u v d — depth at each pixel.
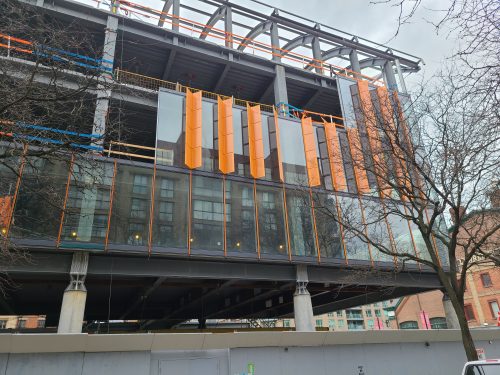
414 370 15.45
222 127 23.91
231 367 12.48
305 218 23.34
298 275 22.67
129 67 30.70
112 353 11.26
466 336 10.51
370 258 23.95
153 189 20.70
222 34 33.34
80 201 18.75
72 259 18.45
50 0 25.48
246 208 22.41
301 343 13.73
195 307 34.09
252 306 34.44
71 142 10.33
